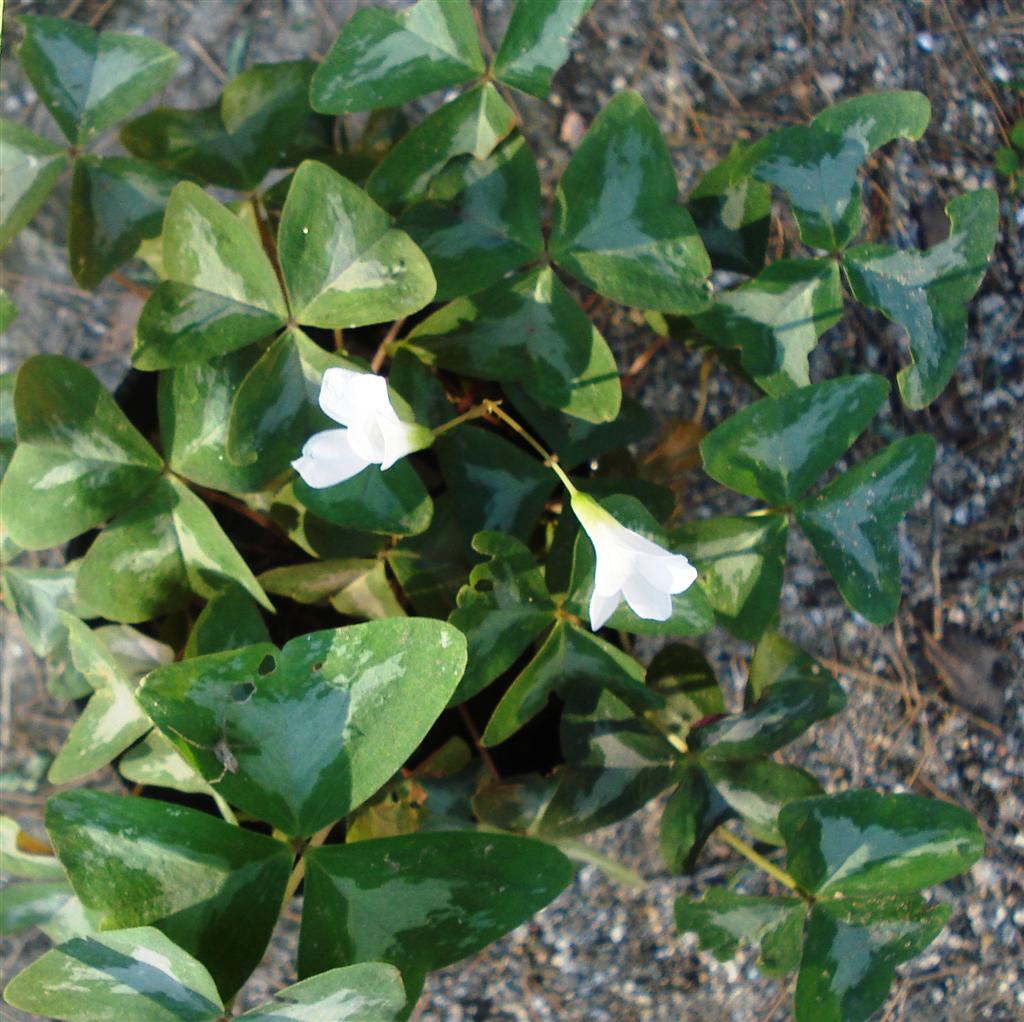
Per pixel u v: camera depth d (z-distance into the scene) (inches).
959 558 17.8
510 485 12.7
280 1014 10.7
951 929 17.7
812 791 12.4
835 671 17.3
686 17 17.4
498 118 12.2
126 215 12.7
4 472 12.6
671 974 17.3
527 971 17.3
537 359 12.4
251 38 17.4
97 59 12.6
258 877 11.0
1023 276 18.0
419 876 11.0
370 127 13.5
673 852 12.3
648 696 12.1
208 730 10.8
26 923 12.9
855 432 12.3
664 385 16.9
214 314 11.9
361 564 12.6
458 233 12.4
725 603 12.4
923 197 17.6
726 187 12.9
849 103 12.3
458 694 11.7
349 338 13.5
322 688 10.9
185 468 12.2
